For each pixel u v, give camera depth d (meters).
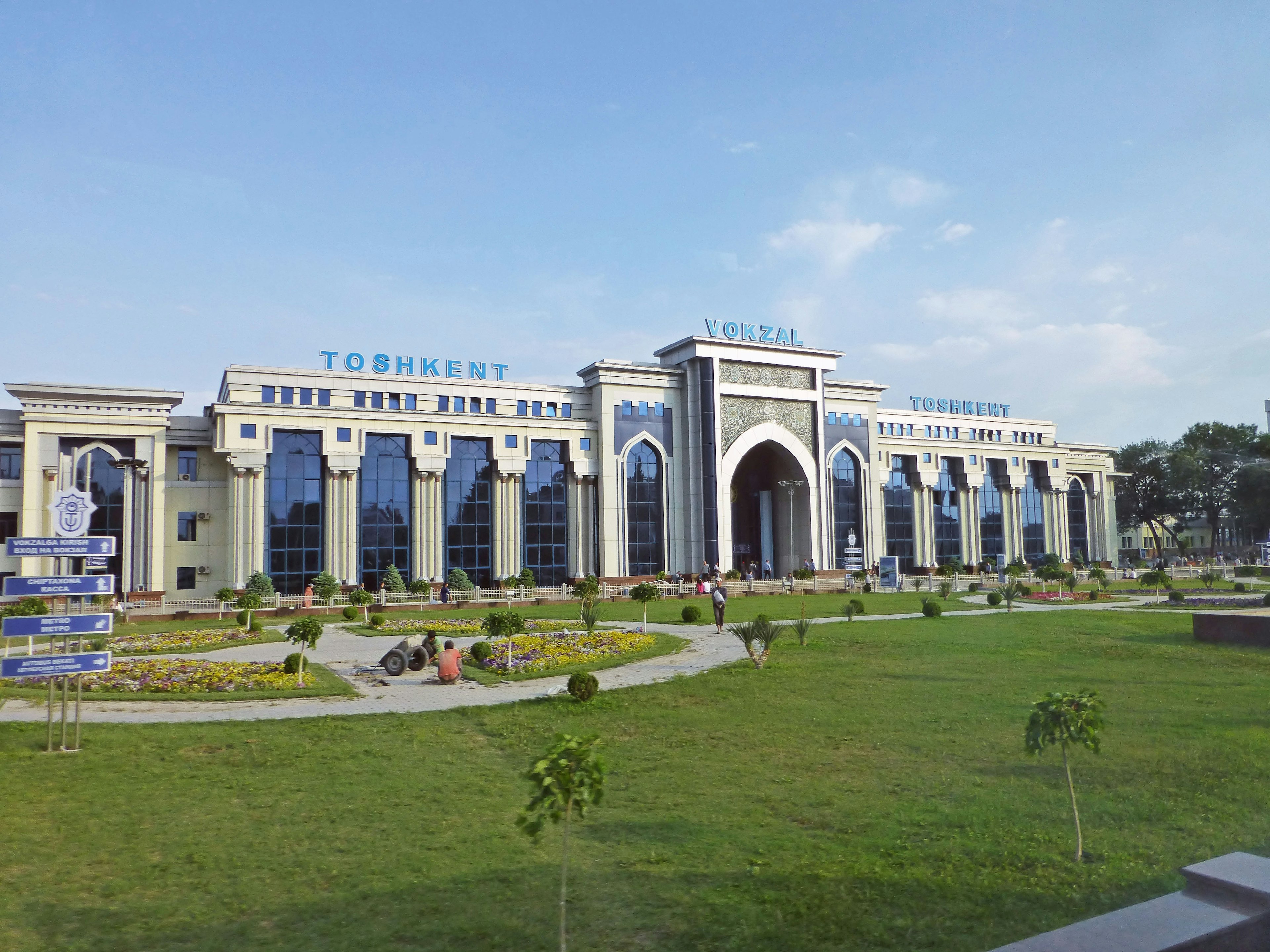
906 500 76.88
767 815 9.90
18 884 8.21
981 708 15.76
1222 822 9.13
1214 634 24.66
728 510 63.31
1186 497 98.50
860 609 37.34
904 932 6.77
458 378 58.28
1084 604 44.25
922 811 9.85
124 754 13.48
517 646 27.00
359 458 53.66
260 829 9.78
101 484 48.81
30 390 47.09
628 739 14.27
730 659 23.67
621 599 52.84
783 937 6.75
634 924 7.11
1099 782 10.75
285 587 51.16
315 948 6.81
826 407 69.94
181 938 7.05
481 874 8.30
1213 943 4.92
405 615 43.09
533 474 59.94
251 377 51.50
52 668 13.70
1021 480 82.19
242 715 16.86
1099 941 4.86
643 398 62.97
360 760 13.10
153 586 48.97
